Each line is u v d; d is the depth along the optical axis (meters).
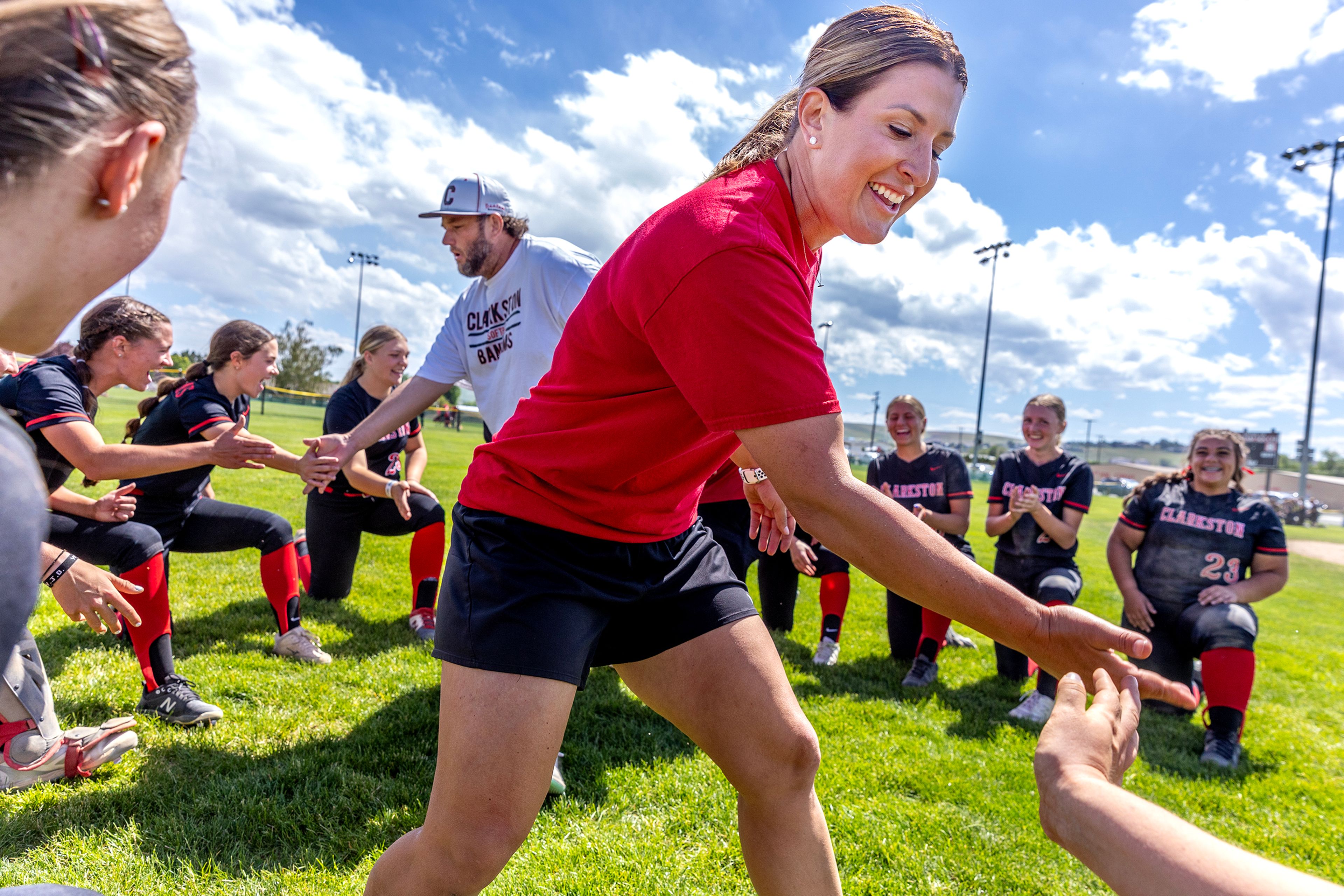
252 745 2.78
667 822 2.46
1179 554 4.21
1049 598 4.27
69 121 0.51
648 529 1.43
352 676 3.52
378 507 4.59
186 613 4.35
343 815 2.34
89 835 2.16
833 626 4.73
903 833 2.53
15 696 2.36
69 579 2.29
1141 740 3.83
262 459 3.09
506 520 1.34
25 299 0.56
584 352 1.33
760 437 1.06
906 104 1.16
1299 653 6.38
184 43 0.60
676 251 1.11
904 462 5.15
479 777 1.22
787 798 1.40
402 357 4.61
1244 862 0.57
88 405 3.13
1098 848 0.64
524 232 3.16
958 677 4.68
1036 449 4.76
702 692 1.43
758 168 1.29
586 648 1.32
